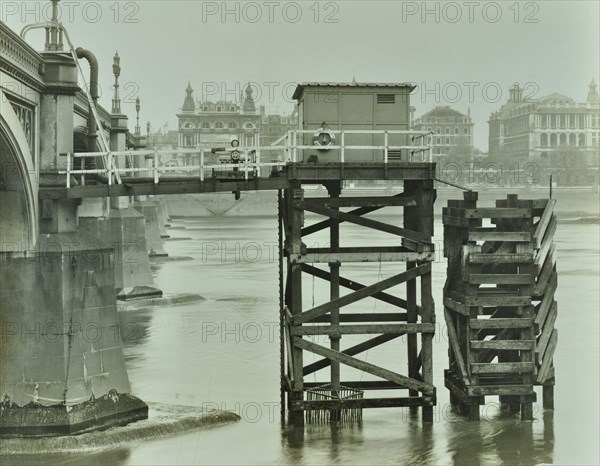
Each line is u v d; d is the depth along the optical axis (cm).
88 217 6669
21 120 3031
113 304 3225
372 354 4325
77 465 2850
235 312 6156
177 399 3603
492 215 3022
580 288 7581
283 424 3206
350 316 3356
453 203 3244
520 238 3022
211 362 4366
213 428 3197
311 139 3256
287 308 3231
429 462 2825
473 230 3028
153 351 4691
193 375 4059
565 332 5259
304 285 7319
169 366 4269
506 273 3188
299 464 2808
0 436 3008
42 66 3186
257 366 4266
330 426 3164
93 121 3806
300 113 3438
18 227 3039
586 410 3378
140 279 6769
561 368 4222
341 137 3073
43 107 3206
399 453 2897
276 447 2958
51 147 3191
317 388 3162
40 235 3102
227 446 2983
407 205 3116
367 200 3095
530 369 3083
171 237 13988
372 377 3831
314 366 3306
